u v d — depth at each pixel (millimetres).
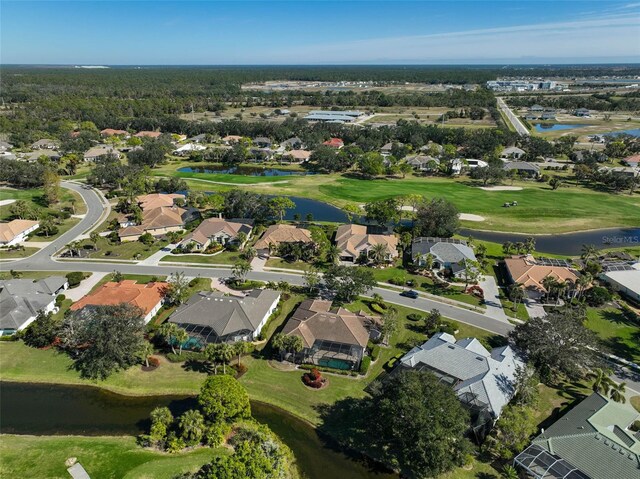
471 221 128500
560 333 62625
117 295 77062
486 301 85188
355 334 67375
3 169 151250
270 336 72438
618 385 61844
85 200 143375
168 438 50875
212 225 110750
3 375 62812
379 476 48750
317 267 98250
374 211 116000
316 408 57875
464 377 57906
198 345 68375
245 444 45812
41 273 93750
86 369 63469
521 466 47594
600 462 45594
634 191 158375
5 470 46906
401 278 92062
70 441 51531
